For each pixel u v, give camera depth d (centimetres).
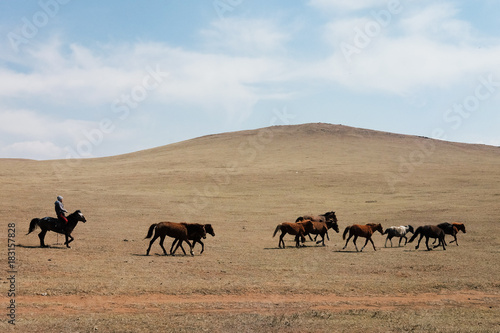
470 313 1423
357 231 2609
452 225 2888
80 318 1227
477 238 3084
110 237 2811
